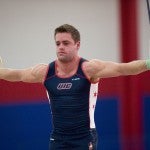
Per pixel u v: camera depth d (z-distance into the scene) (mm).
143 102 15648
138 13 15234
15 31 14102
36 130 14469
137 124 15609
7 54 14078
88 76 8367
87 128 8602
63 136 8602
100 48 15039
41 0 14289
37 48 14383
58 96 8508
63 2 14516
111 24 15086
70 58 8281
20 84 14250
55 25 14477
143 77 15570
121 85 15320
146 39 15414
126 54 15266
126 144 15508
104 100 15102
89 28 14867
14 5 14008
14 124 14273
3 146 14211
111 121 15242
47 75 8617
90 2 14820
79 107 8445
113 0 15039
